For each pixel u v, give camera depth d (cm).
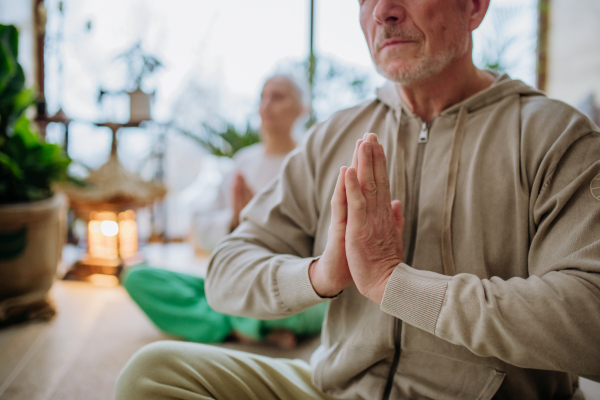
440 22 73
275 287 76
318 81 368
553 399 76
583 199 63
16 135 209
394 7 74
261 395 81
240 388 79
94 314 216
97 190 262
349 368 79
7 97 203
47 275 207
